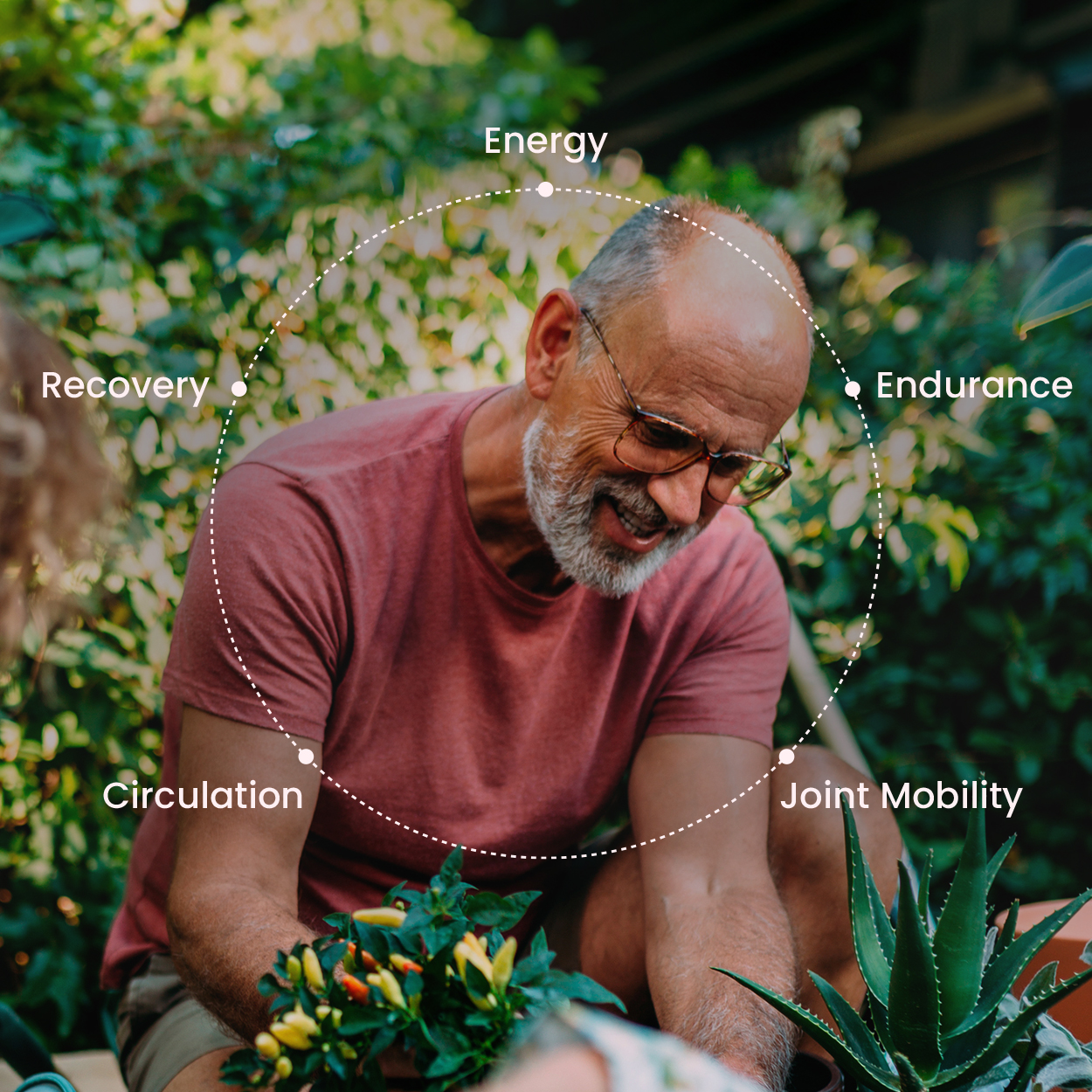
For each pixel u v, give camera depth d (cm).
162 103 246
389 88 285
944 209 548
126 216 227
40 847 214
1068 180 474
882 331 280
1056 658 257
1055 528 245
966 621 258
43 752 211
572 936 159
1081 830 253
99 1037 227
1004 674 257
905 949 99
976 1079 106
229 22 368
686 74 612
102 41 255
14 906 215
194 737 132
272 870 127
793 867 148
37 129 221
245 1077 91
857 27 556
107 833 221
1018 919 158
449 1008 89
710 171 365
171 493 221
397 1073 102
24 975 226
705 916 138
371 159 266
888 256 318
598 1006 155
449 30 454
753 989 103
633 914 152
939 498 256
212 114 243
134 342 216
